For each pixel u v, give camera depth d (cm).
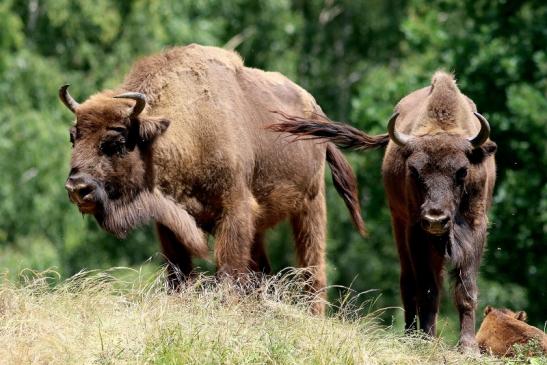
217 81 4162
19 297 3566
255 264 4350
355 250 9962
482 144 3906
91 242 9525
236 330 3384
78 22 9388
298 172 4462
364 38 11862
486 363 3572
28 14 9625
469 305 3928
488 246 7812
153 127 3934
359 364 3334
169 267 4078
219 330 3353
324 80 11375
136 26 9556
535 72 7906
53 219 8956
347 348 3366
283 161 4381
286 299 3719
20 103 8938
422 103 4300
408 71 8712
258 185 4297
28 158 8788
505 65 7888
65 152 8894
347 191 4794
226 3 10550
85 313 3531
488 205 4175
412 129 4147
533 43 7962
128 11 9588
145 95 4047
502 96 7962
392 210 4359
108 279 3778
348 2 11650
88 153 3891
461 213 3953
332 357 3306
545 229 7656
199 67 4150
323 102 11206
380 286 9875
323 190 4672
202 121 4062
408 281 4338
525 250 7831
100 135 3903
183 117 4053
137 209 3959
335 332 3466
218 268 4044
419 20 8631
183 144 4031
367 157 9169
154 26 9538
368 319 3766
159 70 4116
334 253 10025
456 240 3909
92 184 3869
